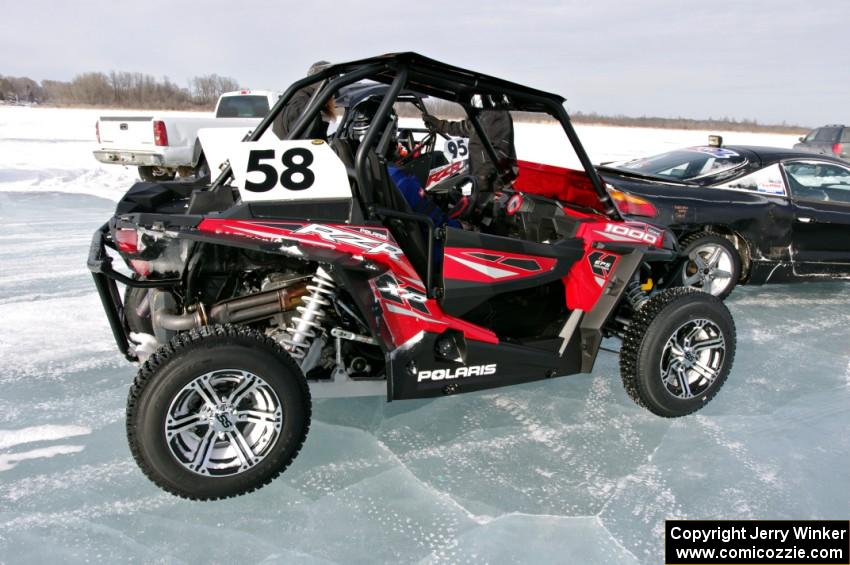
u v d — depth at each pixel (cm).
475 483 268
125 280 250
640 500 261
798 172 574
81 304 465
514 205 333
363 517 242
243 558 217
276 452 244
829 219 554
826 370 409
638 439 312
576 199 355
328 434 303
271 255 273
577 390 369
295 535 230
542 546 230
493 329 340
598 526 243
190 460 232
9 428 293
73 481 256
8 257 584
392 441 300
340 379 276
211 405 233
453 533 235
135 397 222
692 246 509
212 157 274
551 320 349
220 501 248
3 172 1055
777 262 550
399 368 273
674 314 317
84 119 3250
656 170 590
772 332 480
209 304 281
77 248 629
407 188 302
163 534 228
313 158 255
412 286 277
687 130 6925
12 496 245
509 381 309
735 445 309
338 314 277
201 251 254
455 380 291
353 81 274
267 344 238
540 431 316
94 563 211
